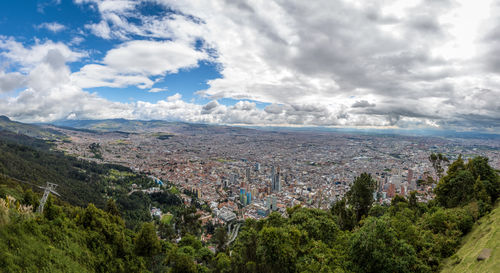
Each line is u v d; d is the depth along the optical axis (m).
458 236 23.08
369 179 41.56
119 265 28.05
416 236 24.02
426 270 19.20
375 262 19.75
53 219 25.48
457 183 32.91
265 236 24.20
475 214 25.12
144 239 32.41
